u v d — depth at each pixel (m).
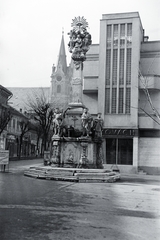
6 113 40.31
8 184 14.21
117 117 30.94
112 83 31.75
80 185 15.00
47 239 5.88
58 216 7.92
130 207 9.68
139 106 31.53
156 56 32.12
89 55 34.44
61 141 19.33
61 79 125.12
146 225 7.33
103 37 32.25
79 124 19.75
